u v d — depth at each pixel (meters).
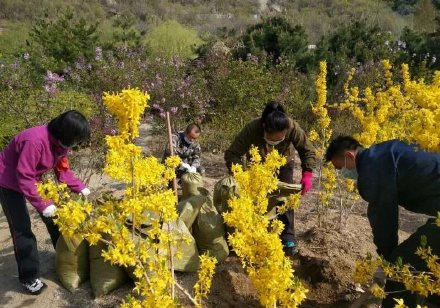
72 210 2.30
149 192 2.63
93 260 3.68
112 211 2.46
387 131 4.74
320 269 3.76
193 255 3.79
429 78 10.36
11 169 3.51
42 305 3.59
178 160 2.80
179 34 17.61
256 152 3.14
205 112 8.78
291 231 4.05
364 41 12.27
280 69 10.16
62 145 3.40
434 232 2.82
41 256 4.24
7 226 4.92
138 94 2.35
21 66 9.80
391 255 2.96
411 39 13.43
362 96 9.57
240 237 2.41
